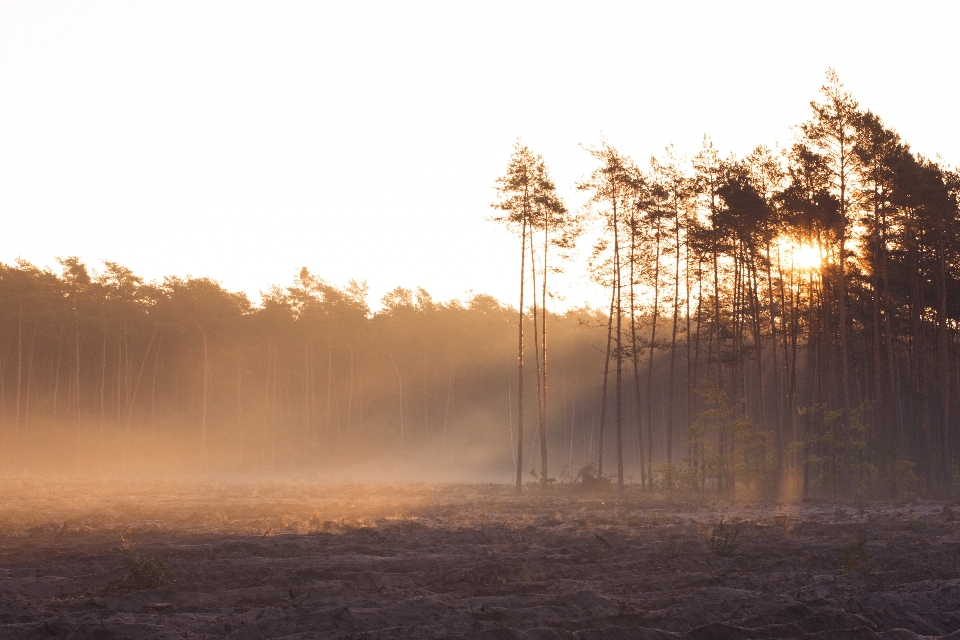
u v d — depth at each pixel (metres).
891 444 36.03
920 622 9.08
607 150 39.50
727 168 39.38
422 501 32.78
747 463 36.72
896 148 35.25
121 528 19.55
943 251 39.38
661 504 31.67
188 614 9.24
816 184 36.25
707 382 38.47
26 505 27.58
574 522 22.66
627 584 11.45
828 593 10.80
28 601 9.91
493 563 13.32
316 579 11.60
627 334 40.62
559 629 8.24
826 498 36.25
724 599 10.20
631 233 39.69
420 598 9.83
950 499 34.53
